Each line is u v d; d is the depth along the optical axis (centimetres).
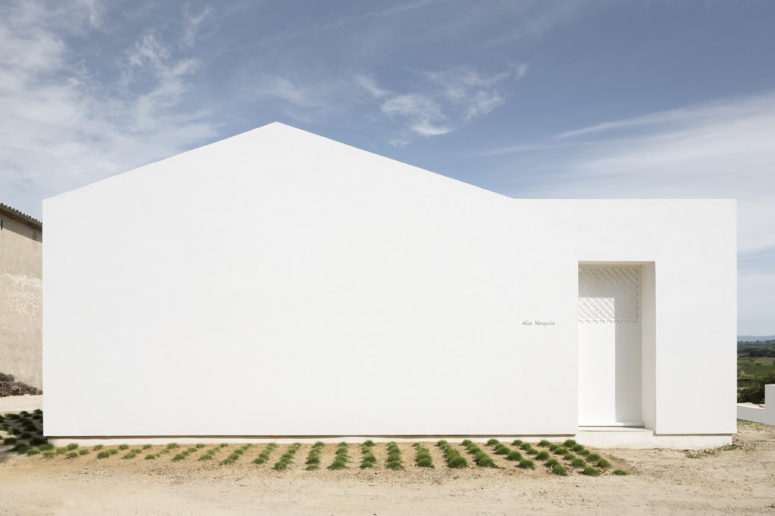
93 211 1357
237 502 937
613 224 1384
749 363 5228
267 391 1346
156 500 951
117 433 1327
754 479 1095
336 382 1351
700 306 1373
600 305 1437
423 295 1368
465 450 1277
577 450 1282
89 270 1346
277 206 1377
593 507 911
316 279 1366
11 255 2434
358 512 888
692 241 1382
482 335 1363
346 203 1381
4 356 2377
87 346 1335
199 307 1352
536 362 1363
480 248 1377
